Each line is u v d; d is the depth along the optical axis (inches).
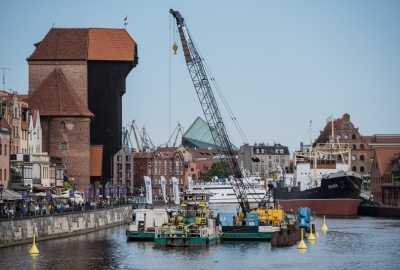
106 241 6210.6
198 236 5871.1
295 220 7042.3
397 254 5551.2
